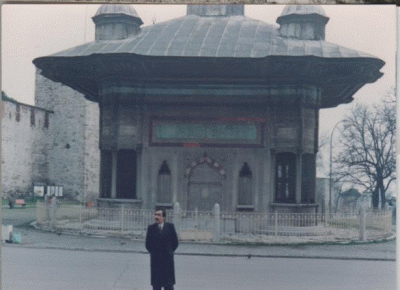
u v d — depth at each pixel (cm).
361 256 1501
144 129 1914
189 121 1897
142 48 1823
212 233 1725
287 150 1856
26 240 1631
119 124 1914
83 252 1487
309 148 1847
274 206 1852
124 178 1914
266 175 1867
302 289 1099
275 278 1191
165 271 900
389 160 1756
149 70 1892
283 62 1784
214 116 1889
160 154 1905
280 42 1831
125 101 1912
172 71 1884
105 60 1814
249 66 1833
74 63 1808
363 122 1781
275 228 1788
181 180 1892
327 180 1825
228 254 1499
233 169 1880
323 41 1831
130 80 1911
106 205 1916
